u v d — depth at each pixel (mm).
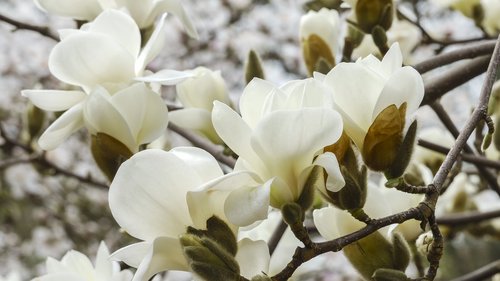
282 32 4867
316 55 1432
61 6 1326
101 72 1174
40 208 5020
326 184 983
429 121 4426
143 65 1196
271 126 958
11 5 5055
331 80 1022
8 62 5273
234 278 970
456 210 1962
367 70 1018
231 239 994
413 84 1007
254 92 995
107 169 1167
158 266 993
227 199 969
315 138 966
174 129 1603
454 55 1406
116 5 1323
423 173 1416
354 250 1086
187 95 1363
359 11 1349
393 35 1655
